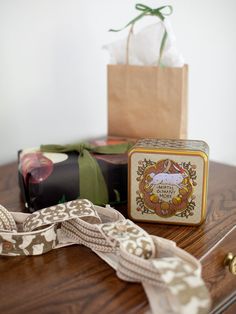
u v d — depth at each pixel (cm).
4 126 79
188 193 52
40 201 55
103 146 64
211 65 112
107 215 52
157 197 53
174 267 36
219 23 110
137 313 37
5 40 75
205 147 53
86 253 47
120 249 41
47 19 79
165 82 67
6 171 75
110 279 42
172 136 69
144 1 92
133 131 73
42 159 59
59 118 87
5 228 49
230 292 50
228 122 124
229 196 62
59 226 51
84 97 90
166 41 67
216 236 50
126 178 59
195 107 111
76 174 56
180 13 99
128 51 70
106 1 87
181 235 51
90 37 86
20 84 79
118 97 72
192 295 34
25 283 41
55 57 82
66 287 40
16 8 74
